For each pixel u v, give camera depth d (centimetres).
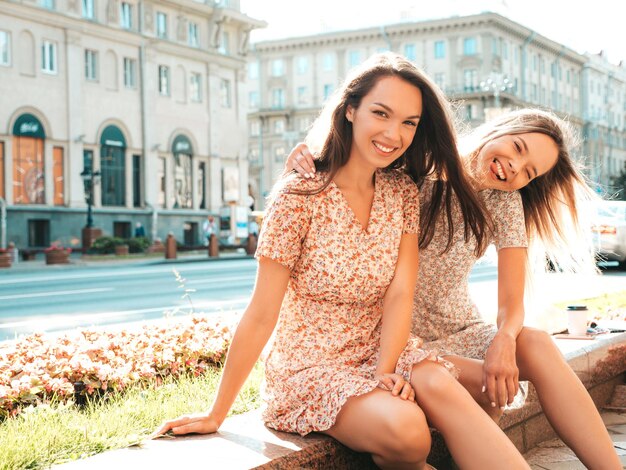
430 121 292
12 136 3400
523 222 316
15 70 3406
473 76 6562
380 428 239
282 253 267
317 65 7119
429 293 320
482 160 317
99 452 273
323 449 256
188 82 4322
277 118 7262
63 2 3597
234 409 346
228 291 1458
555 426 286
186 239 4294
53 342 503
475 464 239
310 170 274
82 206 3675
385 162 272
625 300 852
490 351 284
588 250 351
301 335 278
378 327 288
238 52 4706
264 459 238
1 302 1323
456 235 314
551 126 316
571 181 333
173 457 240
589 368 416
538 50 7550
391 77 268
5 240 3316
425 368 253
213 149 4472
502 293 308
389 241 277
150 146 4059
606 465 276
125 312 1108
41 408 348
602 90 9269
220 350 493
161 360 456
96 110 3784
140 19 4022
